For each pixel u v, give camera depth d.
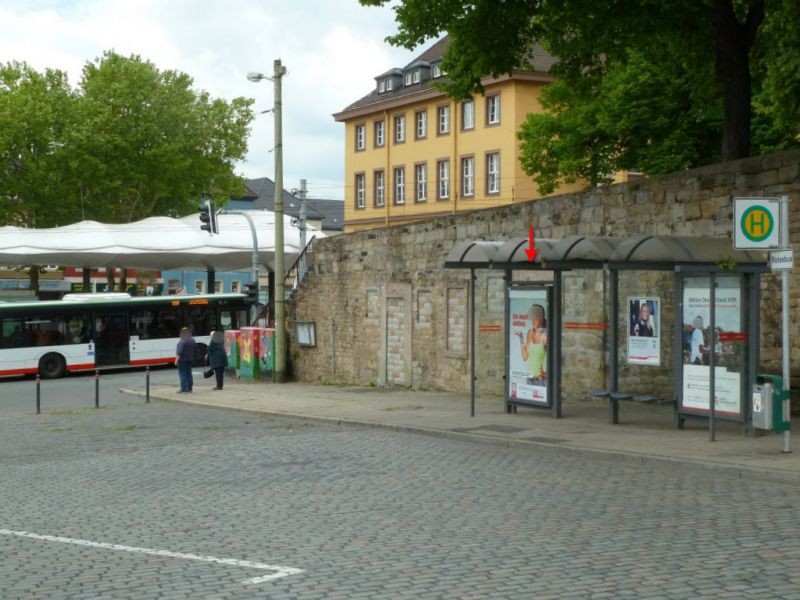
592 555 8.14
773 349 18.02
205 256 61.94
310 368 32.97
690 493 11.20
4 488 13.48
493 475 12.90
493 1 22.66
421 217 73.50
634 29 23.02
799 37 18.77
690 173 19.62
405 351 28.31
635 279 21.30
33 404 30.44
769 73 20.83
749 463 12.82
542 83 65.88
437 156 72.12
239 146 74.19
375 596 7.03
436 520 9.90
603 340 22.06
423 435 17.89
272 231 62.06
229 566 8.13
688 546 8.39
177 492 12.30
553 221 23.03
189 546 9.02
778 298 17.89
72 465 15.49
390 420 19.72
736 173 18.64
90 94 70.69
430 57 76.75
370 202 78.94
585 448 14.80
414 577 7.56
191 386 29.78
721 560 7.84
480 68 23.77
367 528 9.59
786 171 17.66
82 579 7.89
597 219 21.86
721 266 14.84
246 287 42.91
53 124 69.06
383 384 29.27
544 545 8.58
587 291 22.42
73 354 42.84
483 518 9.94
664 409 20.06
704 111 31.14
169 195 71.94
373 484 12.35
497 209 24.73
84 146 68.06
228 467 14.36
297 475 13.30
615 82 38.16
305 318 33.12
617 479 12.38
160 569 8.12
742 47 21.31
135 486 12.98
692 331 16.25
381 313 29.31
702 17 22.42
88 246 59.44
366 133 79.31
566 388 22.97
